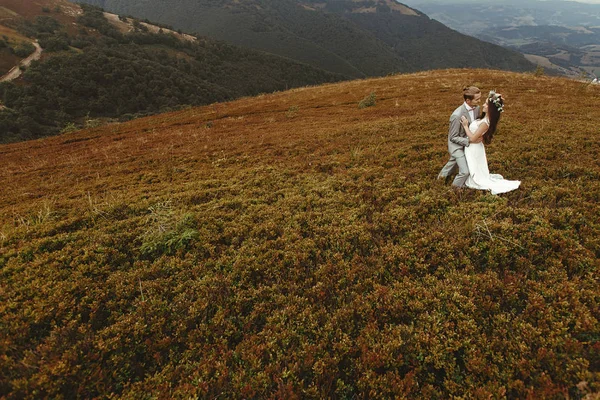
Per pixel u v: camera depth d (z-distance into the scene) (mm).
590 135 11406
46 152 23500
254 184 10789
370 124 17375
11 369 4371
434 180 9305
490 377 4215
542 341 4461
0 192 13211
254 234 7711
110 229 8016
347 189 9562
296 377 4418
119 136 26562
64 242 7465
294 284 6051
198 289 6055
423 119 16734
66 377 4379
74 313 5531
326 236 7305
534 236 6324
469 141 7844
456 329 4930
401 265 6215
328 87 40500
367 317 5301
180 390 4293
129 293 5969
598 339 4426
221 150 16250
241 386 4359
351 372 4574
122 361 4816
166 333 5316
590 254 5809
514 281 5473
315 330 5160
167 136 22625
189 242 7426
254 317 5484
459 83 30312
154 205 9320
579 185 8055
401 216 7723
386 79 40062
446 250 6438
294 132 18781
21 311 5336
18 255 6859
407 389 4160
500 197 7801
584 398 3695
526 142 11320
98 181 12938
